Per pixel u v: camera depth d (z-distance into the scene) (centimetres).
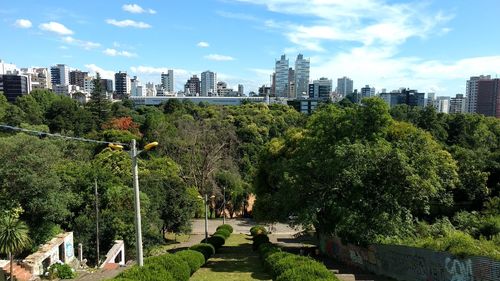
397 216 1981
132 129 5872
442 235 1877
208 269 1900
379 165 2031
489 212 2453
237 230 4519
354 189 2088
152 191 3434
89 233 2770
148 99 17262
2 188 2416
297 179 2289
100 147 5075
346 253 2259
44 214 2508
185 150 5084
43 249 2233
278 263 1176
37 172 2511
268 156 3177
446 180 2342
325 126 2375
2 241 1955
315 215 2227
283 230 4419
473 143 4653
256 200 3303
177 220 3572
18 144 2542
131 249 2853
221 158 5416
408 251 1603
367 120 2319
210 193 4991
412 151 2100
